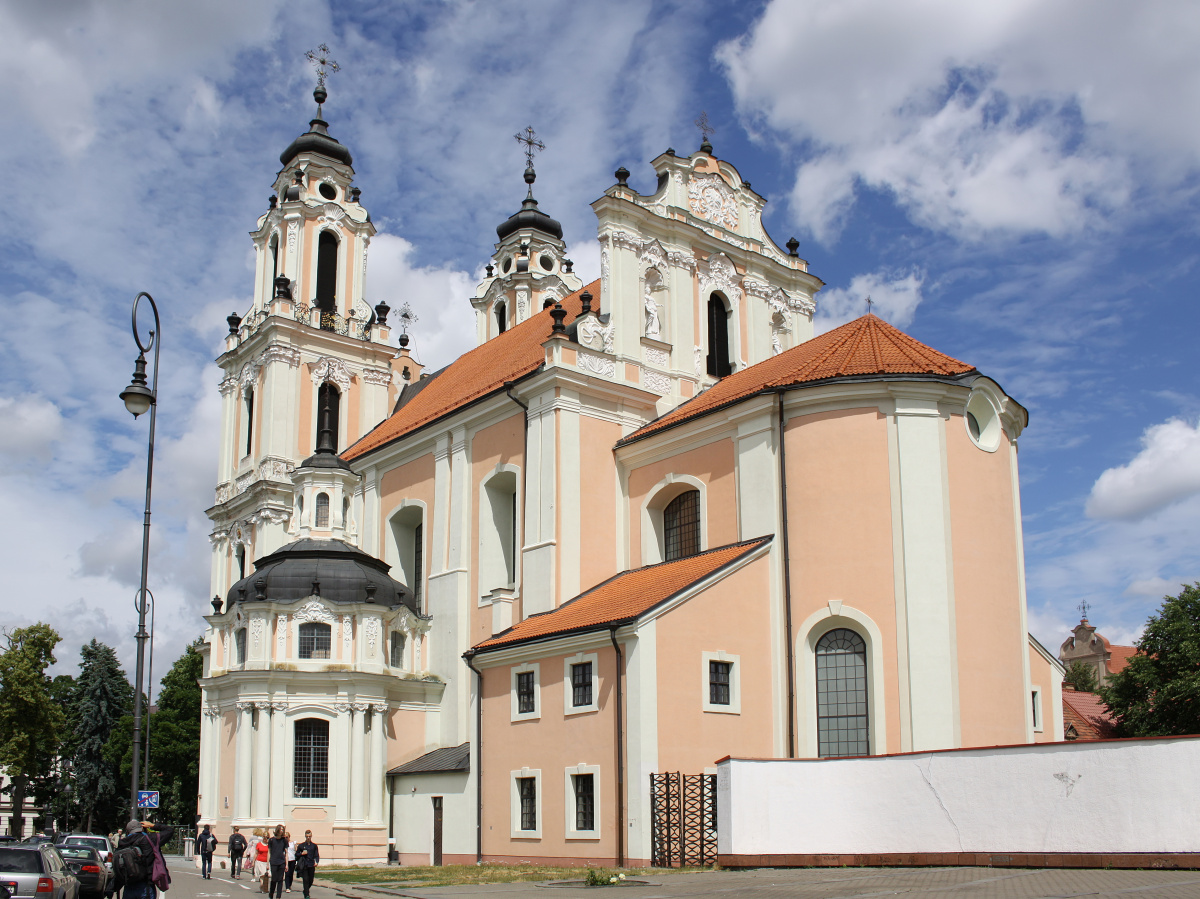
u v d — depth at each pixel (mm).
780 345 49281
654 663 32125
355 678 42812
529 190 76625
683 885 23453
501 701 37625
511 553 45688
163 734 86688
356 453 54812
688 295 46094
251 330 65812
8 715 68625
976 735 32750
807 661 34219
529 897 22578
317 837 41406
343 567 45344
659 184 46969
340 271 67000
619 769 32031
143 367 25641
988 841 23609
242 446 64625
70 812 93812
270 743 42125
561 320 42656
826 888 20609
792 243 50531
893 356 36156
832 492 34719
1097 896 16953
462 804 38875
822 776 25984
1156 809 21609
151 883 19719
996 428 36219
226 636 45688
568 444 41656
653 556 41250
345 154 69188
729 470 37875
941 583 33438
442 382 60031
